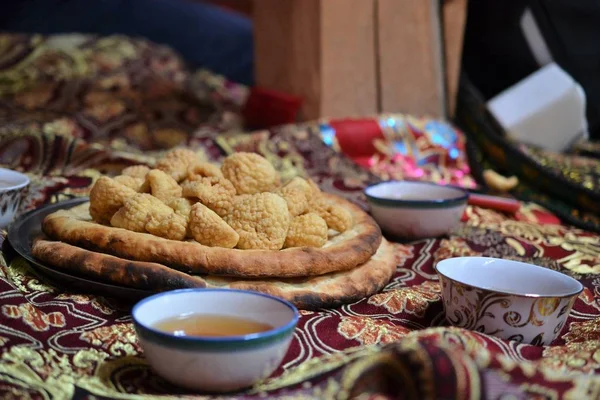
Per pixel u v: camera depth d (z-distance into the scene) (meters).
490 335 0.82
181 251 0.85
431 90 1.83
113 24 2.48
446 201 1.17
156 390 0.69
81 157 1.40
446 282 0.86
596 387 0.67
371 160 1.65
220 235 0.87
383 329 0.83
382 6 1.72
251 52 2.62
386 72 1.76
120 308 0.86
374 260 0.99
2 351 0.70
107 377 0.70
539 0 1.89
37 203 1.20
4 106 1.87
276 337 0.66
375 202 1.20
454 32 1.82
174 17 2.59
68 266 0.86
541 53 1.92
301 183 1.03
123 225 0.91
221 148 1.53
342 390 0.66
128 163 1.38
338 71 1.71
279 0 1.77
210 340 0.64
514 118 1.78
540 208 1.49
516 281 0.90
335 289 0.89
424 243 1.18
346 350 0.76
